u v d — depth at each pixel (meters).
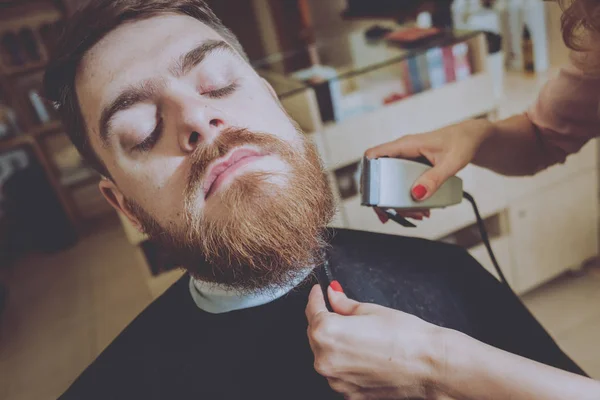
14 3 3.01
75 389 0.72
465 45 1.58
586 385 0.47
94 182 3.46
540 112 0.84
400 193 0.73
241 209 0.56
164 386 0.70
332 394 0.64
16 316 2.61
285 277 0.63
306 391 0.65
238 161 0.58
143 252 1.61
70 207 3.33
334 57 1.74
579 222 1.90
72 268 2.97
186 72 0.63
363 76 1.67
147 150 0.62
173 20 0.66
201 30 0.67
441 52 1.56
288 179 0.58
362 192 0.73
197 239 0.59
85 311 2.50
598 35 0.57
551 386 0.46
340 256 0.80
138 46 0.63
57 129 3.27
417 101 1.53
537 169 0.90
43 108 3.24
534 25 1.90
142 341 0.75
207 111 0.60
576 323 1.80
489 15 2.07
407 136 0.79
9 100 3.15
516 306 0.85
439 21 1.92
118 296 2.54
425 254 0.85
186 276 0.80
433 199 0.75
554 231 1.87
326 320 0.52
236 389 0.67
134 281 2.64
